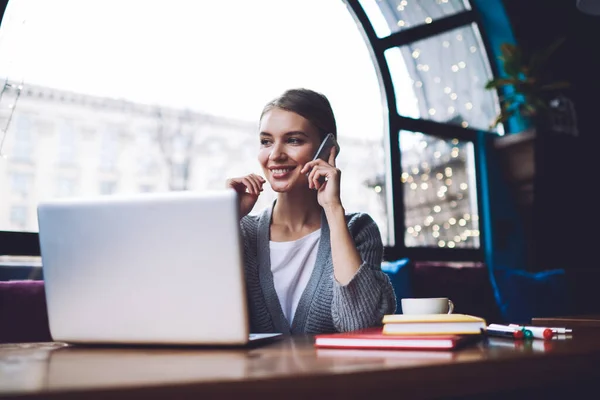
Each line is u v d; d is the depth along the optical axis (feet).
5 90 7.54
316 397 1.96
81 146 11.53
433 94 12.01
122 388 1.71
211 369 2.15
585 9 9.04
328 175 4.67
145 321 2.97
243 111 10.80
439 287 9.21
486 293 9.74
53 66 8.39
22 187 10.49
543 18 13.07
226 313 2.86
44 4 8.03
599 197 12.44
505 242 11.68
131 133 12.07
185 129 12.28
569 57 13.12
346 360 2.39
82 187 11.64
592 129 12.96
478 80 13.06
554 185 11.76
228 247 2.82
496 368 2.37
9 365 2.40
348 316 4.12
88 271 3.04
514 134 11.54
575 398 3.32
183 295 2.90
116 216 2.95
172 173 12.67
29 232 7.14
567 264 11.93
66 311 3.12
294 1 10.89
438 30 12.16
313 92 5.56
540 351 2.65
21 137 10.46
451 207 11.89
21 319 5.56
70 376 2.00
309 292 4.84
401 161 11.17
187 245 2.87
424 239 11.41
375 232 5.49
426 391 2.17
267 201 6.31
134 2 9.72
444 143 12.06
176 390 1.77
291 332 4.77
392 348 2.81
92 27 9.24
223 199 2.81
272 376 1.91
